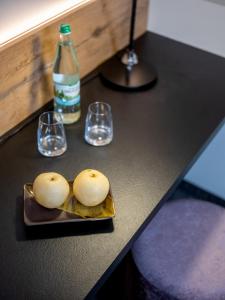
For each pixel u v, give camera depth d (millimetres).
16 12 1027
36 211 923
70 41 1156
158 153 1122
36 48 1101
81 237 903
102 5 1283
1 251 874
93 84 1348
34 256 867
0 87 1048
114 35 1420
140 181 1041
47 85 1205
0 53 1002
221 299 1177
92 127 1165
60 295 808
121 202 983
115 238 905
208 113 1263
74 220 910
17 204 969
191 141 1164
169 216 1348
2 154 1094
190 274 1208
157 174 1062
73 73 1173
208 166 1889
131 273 1274
